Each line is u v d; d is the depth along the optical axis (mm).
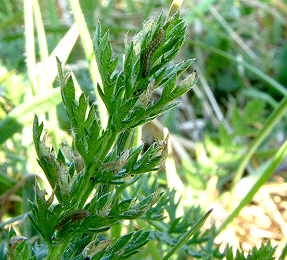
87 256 198
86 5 720
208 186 587
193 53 924
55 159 186
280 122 783
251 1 961
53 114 439
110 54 187
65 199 187
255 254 319
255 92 817
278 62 919
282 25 1015
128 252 207
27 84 580
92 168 192
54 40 639
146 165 195
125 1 951
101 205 190
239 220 631
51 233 189
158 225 381
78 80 627
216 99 891
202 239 380
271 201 647
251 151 592
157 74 186
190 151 742
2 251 283
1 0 837
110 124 190
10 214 547
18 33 706
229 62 892
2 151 558
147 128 560
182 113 837
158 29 181
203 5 860
